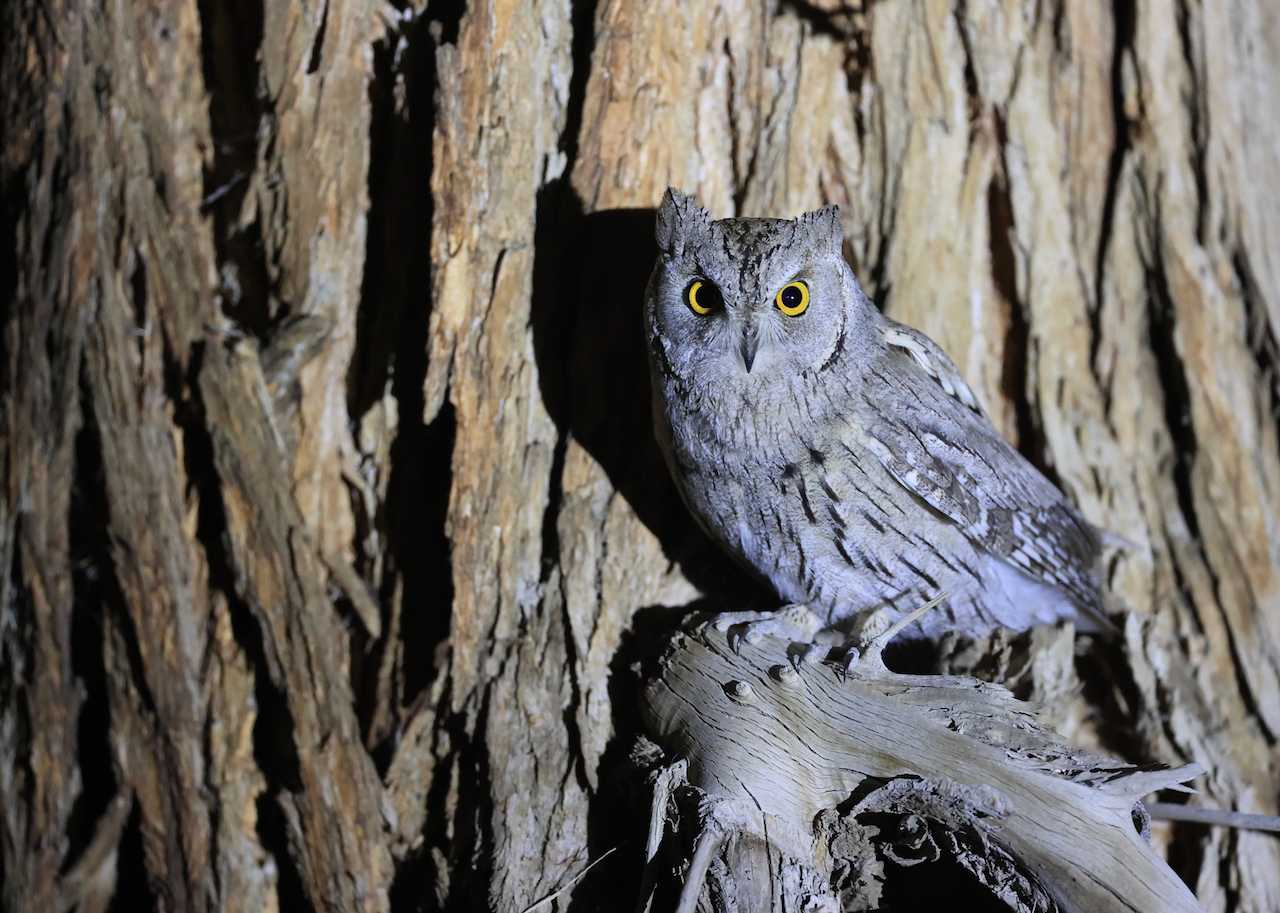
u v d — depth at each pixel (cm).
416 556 137
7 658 138
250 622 135
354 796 134
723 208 138
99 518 136
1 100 137
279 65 136
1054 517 136
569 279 136
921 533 134
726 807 129
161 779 135
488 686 134
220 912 135
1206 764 137
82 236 136
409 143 136
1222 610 138
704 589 137
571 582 134
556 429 136
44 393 136
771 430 132
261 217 136
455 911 132
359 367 137
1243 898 136
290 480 135
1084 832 128
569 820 132
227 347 134
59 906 137
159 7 137
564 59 136
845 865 131
